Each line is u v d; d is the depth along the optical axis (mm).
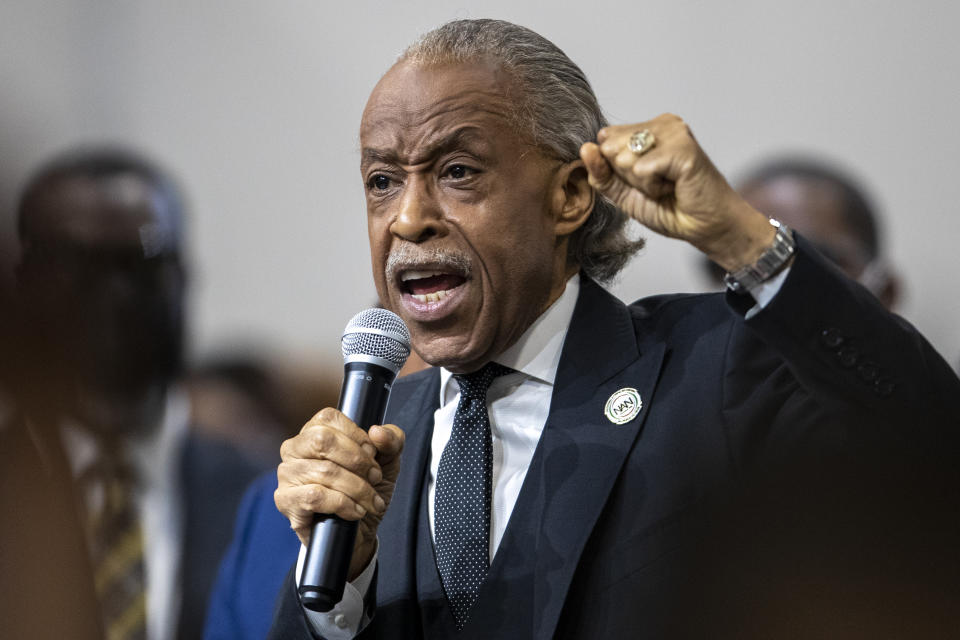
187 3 14250
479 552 5699
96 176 10039
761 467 5406
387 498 5473
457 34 6008
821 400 5043
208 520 9594
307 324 13734
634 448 5609
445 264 5672
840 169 10781
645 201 4895
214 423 10672
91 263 9727
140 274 9922
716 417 5574
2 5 14156
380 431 5148
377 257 5910
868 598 4402
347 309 13883
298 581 5566
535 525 5602
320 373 12922
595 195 6148
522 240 5781
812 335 4906
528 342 6043
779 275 4938
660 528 5375
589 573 5418
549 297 6070
